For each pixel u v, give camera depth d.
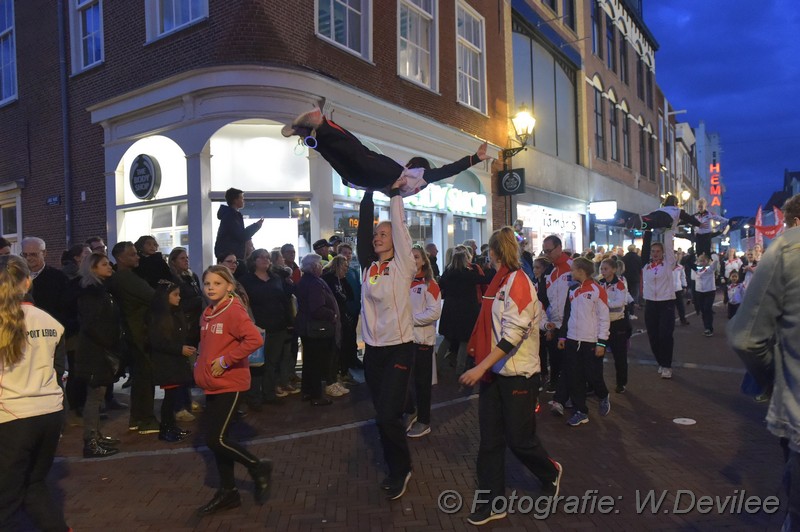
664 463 5.03
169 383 5.80
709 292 12.74
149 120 10.44
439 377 8.65
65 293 5.66
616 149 26.30
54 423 3.29
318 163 10.00
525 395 4.02
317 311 7.00
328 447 5.61
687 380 8.31
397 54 12.19
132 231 11.34
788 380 2.29
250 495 4.52
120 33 11.06
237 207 8.04
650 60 32.22
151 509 4.29
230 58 9.32
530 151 17.95
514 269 4.05
